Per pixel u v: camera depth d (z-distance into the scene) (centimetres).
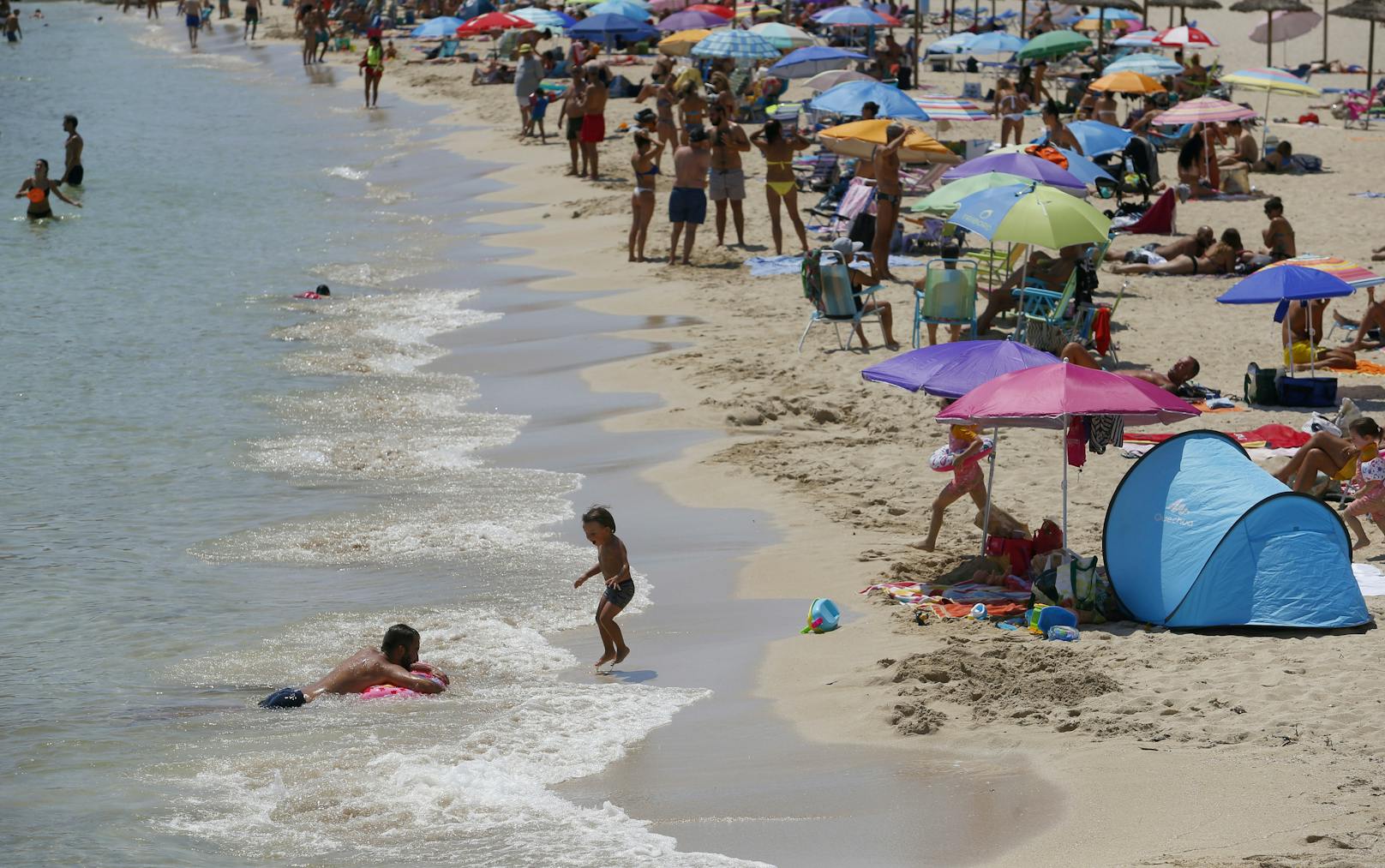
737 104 9731
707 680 2617
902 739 2302
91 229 7812
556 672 2695
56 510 3719
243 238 7612
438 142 10781
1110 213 7119
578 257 6881
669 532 3472
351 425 4475
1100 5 11400
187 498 3812
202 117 12619
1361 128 10038
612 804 2100
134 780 2198
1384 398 4294
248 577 3250
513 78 13575
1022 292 4716
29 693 2598
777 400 4484
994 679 2494
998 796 2069
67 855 1933
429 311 5978
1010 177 4888
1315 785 2009
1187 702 2339
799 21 13438
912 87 11562
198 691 2622
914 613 2856
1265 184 8038
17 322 5791
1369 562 3045
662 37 13462
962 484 3138
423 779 2178
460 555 3359
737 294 5934
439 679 2623
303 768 2239
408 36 17625
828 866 1881
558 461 4069
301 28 19612
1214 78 10300
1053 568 2895
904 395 4444
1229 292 4278
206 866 1905
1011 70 12412
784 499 3659
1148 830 1919
